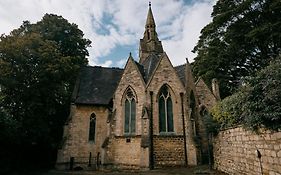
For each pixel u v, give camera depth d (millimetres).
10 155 23094
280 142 9078
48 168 27203
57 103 31219
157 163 22078
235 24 33562
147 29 42469
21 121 25703
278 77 8719
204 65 38750
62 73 28969
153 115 23453
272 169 9805
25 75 26344
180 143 23078
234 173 14789
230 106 13750
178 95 24516
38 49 27234
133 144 23172
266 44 30828
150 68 27203
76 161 26750
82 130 27969
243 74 35844
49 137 29109
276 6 28562
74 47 38938
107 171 22406
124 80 25703
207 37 39125
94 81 31984
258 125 10703
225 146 16625
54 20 38281
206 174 16984
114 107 25297
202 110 28875
